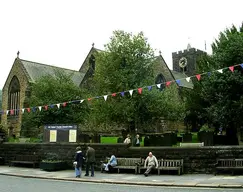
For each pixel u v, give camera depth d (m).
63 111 39.69
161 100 33.38
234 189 13.59
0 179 18.67
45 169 23.00
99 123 35.84
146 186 15.33
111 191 13.60
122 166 20.81
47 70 59.38
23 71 54.94
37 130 46.00
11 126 55.72
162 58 59.72
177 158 20.20
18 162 25.66
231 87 30.48
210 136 29.16
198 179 17.00
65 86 41.25
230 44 31.61
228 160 18.48
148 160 19.94
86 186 15.48
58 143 24.75
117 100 33.84
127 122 34.34
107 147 22.70
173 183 15.58
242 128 31.62
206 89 33.25
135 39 35.62
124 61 35.28
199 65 42.62
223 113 30.42
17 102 55.78
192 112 40.75
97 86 37.50
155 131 46.72
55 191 13.70
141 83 33.16
